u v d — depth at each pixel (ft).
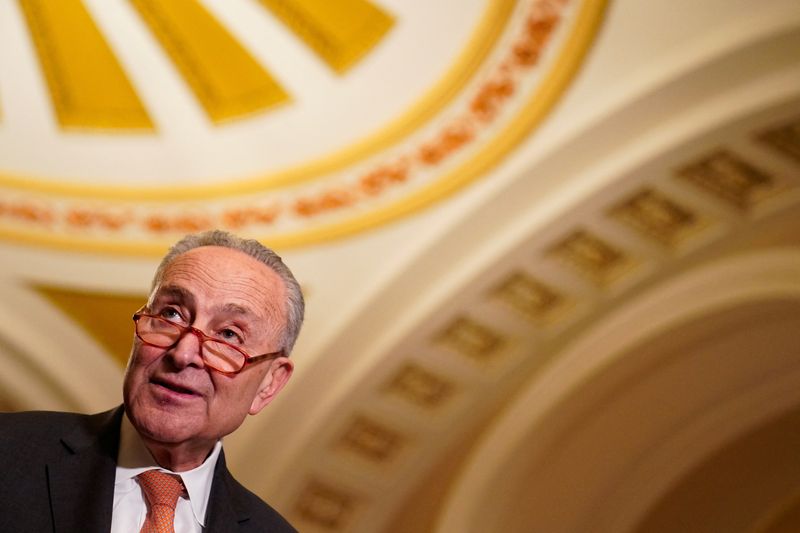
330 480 28.30
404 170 23.94
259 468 27.04
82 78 23.41
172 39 22.57
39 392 26.66
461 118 22.67
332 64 22.47
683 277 25.12
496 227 24.11
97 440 5.58
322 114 23.45
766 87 20.01
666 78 20.42
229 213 25.12
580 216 23.26
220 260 5.92
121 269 25.90
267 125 23.84
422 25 21.30
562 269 24.85
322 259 25.52
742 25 19.42
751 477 31.91
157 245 25.66
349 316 25.62
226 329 5.79
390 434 28.12
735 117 20.44
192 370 5.50
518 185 23.26
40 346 26.27
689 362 27.55
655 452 30.45
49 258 25.81
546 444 28.71
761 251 23.81
